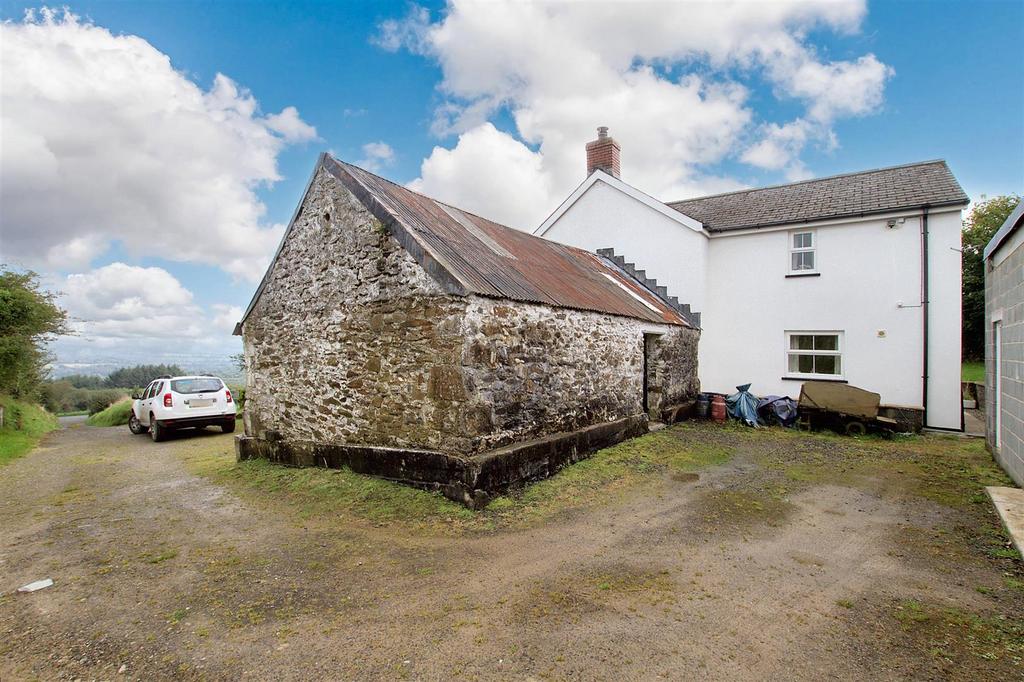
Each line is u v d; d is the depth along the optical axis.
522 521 5.38
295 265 8.16
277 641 3.28
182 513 6.05
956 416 10.83
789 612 3.54
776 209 13.51
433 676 2.89
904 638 3.22
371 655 3.11
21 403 17.06
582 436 7.75
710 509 5.83
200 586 4.08
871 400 10.37
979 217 26.17
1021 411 6.36
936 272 11.05
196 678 2.92
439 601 3.76
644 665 2.96
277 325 8.47
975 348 25.66
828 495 6.38
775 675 2.87
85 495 7.00
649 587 3.93
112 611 3.70
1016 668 2.90
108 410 21.06
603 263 13.87
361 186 7.06
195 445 11.56
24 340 14.15
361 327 7.02
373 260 6.86
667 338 11.62
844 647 3.13
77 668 3.03
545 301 7.07
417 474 6.19
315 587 4.02
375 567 4.36
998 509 5.39
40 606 3.79
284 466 8.05
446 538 4.95
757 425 11.49
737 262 13.51
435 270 6.06
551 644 3.19
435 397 6.11
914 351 11.30
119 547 4.95
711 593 3.83
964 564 4.30
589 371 8.30
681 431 10.79
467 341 5.83
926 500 6.12
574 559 4.46
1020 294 6.47
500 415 6.25
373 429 6.86
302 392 7.98
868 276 11.80
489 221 10.34
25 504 6.57
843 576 4.11
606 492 6.46
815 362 12.62
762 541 4.87
